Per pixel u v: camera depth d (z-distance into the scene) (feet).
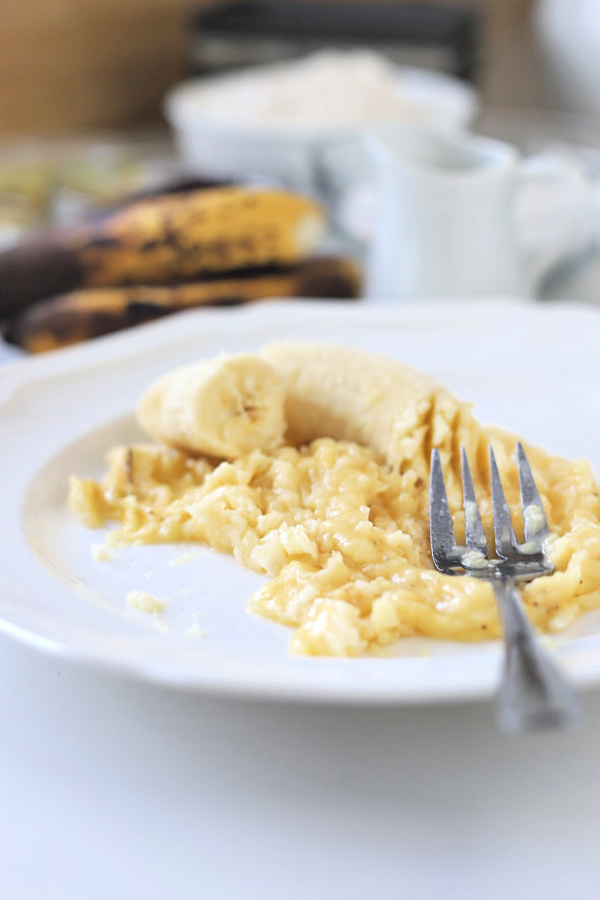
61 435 1.47
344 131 2.27
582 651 1.10
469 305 1.74
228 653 1.11
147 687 1.16
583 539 1.24
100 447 1.49
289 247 1.91
